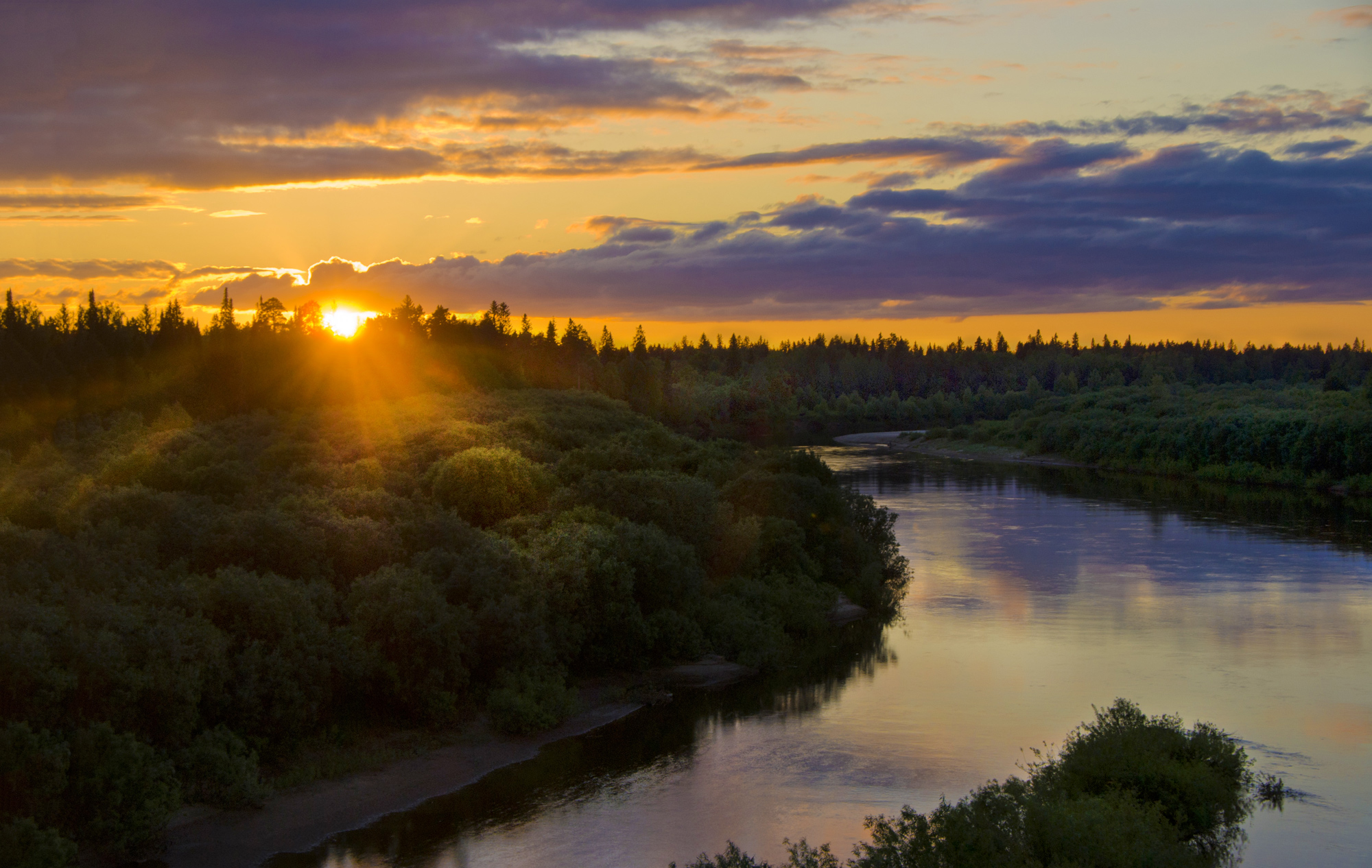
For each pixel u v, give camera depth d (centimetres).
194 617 2773
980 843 2023
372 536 3734
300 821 2555
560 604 3778
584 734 3334
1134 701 3606
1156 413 15688
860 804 2698
